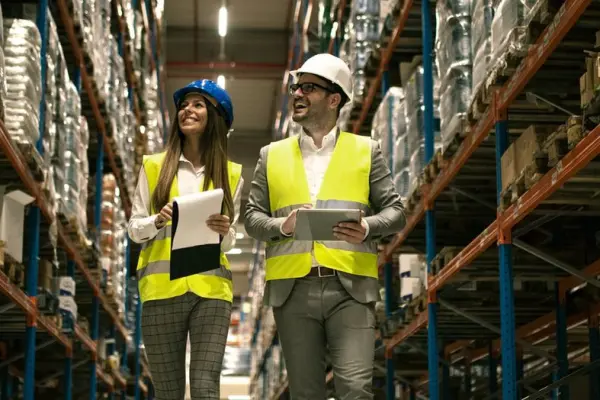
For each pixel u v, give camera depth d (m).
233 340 43.03
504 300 6.27
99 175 11.85
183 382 4.80
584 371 6.88
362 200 4.87
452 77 7.70
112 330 14.08
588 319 8.26
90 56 10.26
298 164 4.94
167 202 4.78
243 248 37.28
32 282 7.67
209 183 4.80
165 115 24.33
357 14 11.81
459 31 7.70
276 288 4.77
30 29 7.11
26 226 8.70
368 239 4.76
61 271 10.76
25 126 7.03
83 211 10.23
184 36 25.31
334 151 4.93
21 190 7.70
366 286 4.73
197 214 4.45
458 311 8.45
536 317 9.55
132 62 14.83
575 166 5.01
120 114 13.05
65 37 10.27
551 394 9.50
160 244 4.75
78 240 9.80
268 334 25.61
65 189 9.28
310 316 4.71
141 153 16.77
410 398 14.20
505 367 6.16
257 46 25.52
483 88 6.61
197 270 4.45
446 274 8.02
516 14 6.04
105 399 15.94
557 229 7.74
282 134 25.11
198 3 23.86
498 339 11.19
